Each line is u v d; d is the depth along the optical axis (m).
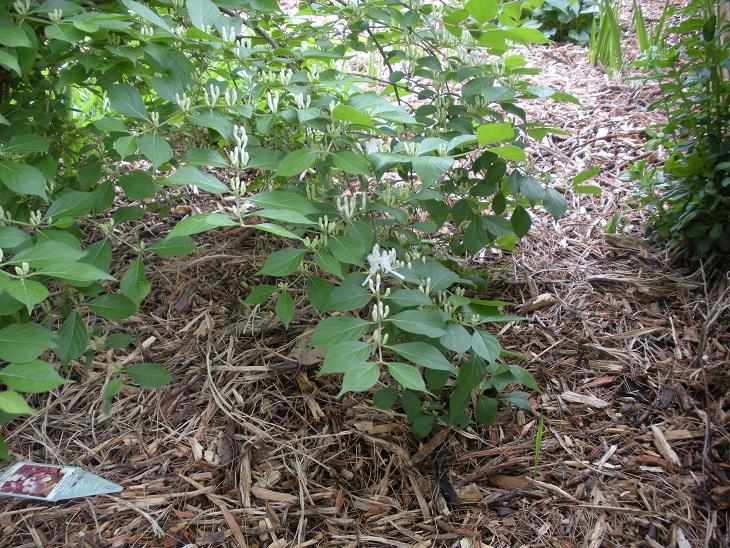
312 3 1.10
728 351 0.96
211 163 0.63
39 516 0.76
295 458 0.83
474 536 0.74
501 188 1.00
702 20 1.10
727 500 0.76
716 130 1.10
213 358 0.97
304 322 1.02
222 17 0.79
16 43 0.59
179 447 0.85
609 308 1.08
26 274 0.52
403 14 0.94
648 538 0.73
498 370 0.80
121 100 0.67
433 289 0.73
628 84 1.77
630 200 1.28
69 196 0.69
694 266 1.13
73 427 0.88
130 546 0.73
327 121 0.74
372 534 0.74
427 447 0.84
